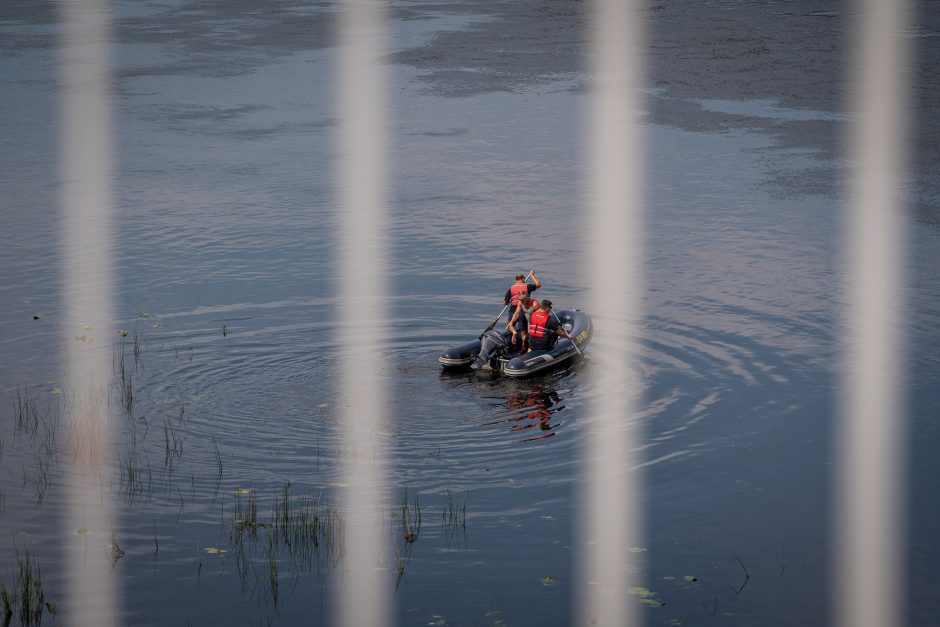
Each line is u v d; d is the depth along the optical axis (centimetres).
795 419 2031
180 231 3531
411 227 3606
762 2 9781
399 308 2753
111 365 2308
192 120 5469
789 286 2916
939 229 3478
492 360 2333
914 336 2502
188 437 1944
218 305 2762
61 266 3125
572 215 3753
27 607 1376
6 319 2625
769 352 2411
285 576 1471
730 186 4103
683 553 1540
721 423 2019
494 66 6906
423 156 4694
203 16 9394
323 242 3419
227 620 1364
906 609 1391
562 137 5031
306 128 5281
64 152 4753
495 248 3356
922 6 9269
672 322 2636
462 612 1387
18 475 1772
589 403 2130
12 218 3678
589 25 8531
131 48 7688
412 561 1516
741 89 6022
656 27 8356
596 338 2530
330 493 1734
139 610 1381
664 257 3234
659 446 1917
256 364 2333
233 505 1683
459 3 10169
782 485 1758
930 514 1652
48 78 6588
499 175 4350
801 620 1370
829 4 9575
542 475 1805
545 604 1405
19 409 2058
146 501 1689
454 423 2027
